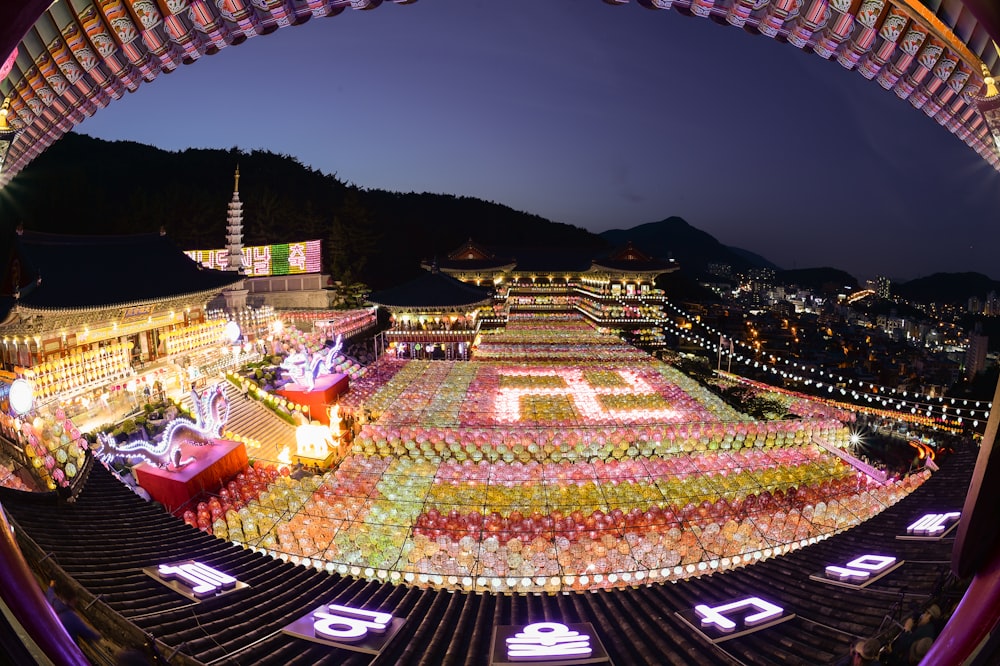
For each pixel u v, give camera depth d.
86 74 6.67
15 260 30.88
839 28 6.36
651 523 18.45
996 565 4.76
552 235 158.38
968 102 6.38
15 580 4.60
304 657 9.45
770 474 22.62
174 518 14.84
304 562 16.59
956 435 34.25
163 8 6.33
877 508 19.84
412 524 18.28
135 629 8.80
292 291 66.50
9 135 6.08
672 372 40.84
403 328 53.69
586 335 55.97
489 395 33.66
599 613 11.30
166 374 33.03
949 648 4.91
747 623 10.35
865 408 38.34
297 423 32.59
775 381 66.31
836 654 9.02
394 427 27.14
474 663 9.37
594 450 25.97
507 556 16.30
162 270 38.72
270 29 7.04
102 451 21.19
